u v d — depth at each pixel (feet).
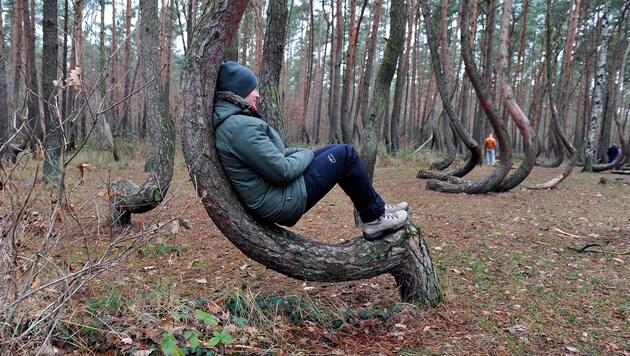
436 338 9.21
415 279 10.46
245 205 8.71
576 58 90.99
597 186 38.73
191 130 8.21
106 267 7.27
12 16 60.49
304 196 8.50
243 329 8.72
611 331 9.70
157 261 14.08
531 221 22.44
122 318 8.72
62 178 6.81
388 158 57.11
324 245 9.61
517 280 13.05
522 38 83.15
